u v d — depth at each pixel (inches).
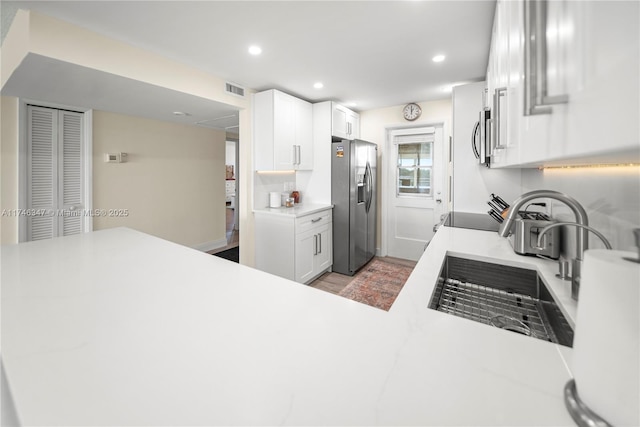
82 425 17.0
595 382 15.8
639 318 14.2
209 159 186.9
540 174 74.1
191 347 25.0
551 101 15.7
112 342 26.0
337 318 30.2
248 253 134.3
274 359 23.1
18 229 110.7
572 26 14.0
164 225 161.9
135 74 86.7
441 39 82.6
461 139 108.2
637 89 9.5
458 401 18.3
